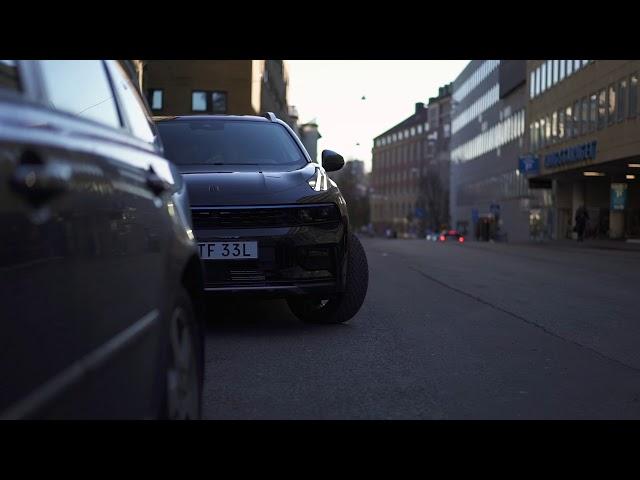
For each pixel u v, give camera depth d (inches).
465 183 3169.3
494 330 248.2
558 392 166.9
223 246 209.8
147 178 101.8
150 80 1465.3
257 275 212.1
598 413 150.1
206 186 215.2
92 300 75.2
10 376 66.3
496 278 453.1
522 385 172.6
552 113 1712.6
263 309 283.7
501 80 2423.7
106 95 97.3
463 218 3203.7
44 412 63.1
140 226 93.0
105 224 80.1
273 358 195.6
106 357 77.2
